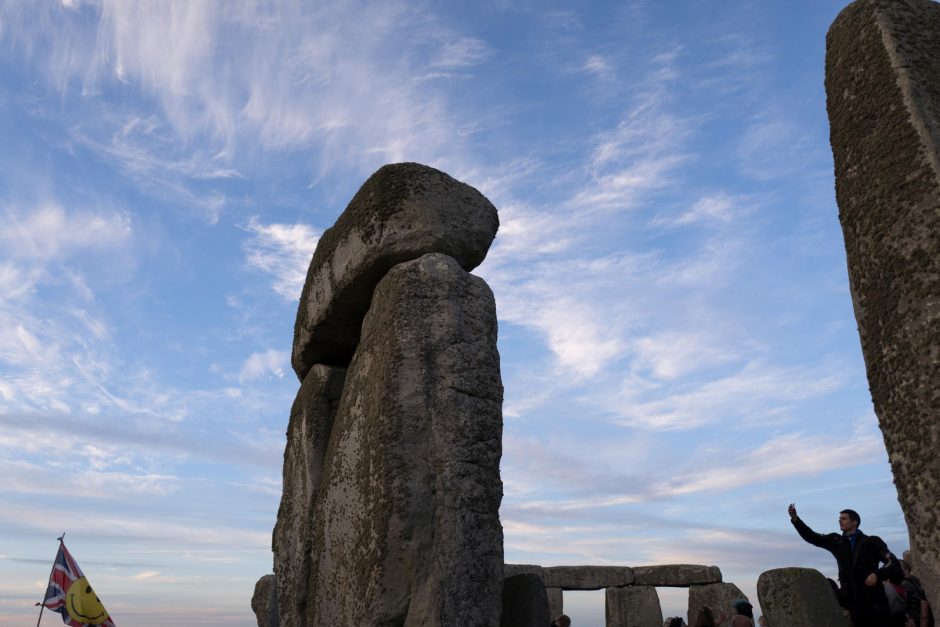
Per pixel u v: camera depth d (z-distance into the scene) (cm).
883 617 443
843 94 338
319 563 502
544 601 460
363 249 498
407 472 421
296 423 600
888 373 299
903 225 301
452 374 436
